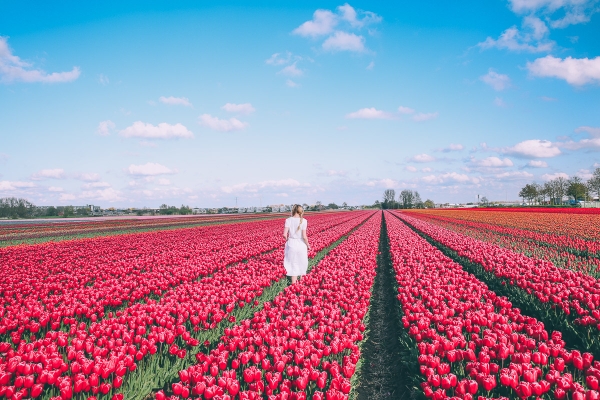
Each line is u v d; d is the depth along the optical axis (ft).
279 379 15.15
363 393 18.74
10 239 94.73
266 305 25.16
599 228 89.10
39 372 15.01
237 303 27.86
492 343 17.31
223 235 96.12
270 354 18.25
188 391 13.78
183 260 50.24
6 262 47.98
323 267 40.19
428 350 17.34
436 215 203.10
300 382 14.26
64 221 215.10
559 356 16.20
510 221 125.59
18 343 20.61
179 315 22.38
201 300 26.66
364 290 29.91
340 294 27.37
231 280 33.81
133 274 40.06
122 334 20.11
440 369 15.47
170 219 224.94
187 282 35.76
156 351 19.19
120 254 58.90
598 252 52.60
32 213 302.04
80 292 29.35
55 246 70.54
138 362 18.79
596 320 20.95
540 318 25.73
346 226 111.75
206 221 189.16
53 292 32.89
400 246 54.95
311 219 176.96
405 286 30.60
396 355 22.66
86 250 64.23
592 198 300.20
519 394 13.34
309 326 21.43
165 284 33.50
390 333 26.40
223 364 16.38
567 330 22.53
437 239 67.36
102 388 14.32
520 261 38.40
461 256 49.78
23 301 27.73
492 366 15.33
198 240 82.28
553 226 98.89
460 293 28.48
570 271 32.40
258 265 41.27
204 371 16.01
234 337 18.58
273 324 21.18
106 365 15.03
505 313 24.20
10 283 32.58
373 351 23.71
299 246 35.19
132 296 29.30
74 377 14.71
